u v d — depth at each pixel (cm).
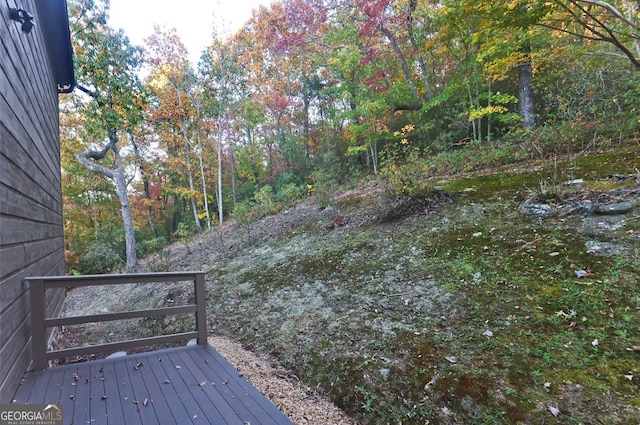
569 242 343
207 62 1532
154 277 280
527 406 204
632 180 411
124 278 268
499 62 748
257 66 1711
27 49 294
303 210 881
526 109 867
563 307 267
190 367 251
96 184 1759
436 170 768
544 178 510
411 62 1151
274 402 259
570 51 729
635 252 297
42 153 358
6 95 212
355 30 1050
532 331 255
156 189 1941
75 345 464
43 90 391
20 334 224
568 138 574
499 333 264
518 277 319
